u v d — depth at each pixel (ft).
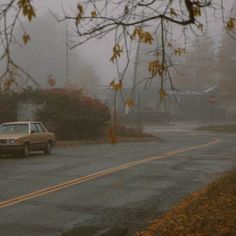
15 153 104.53
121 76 23.12
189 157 101.45
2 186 61.31
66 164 87.81
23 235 37.58
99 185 62.44
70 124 157.28
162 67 24.95
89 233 38.37
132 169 79.82
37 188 59.77
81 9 22.03
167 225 38.50
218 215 39.40
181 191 58.34
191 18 22.71
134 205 49.65
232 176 61.05
